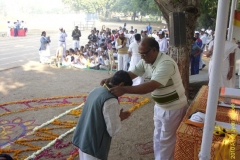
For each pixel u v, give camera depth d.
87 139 2.84
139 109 6.88
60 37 14.56
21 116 6.26
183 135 2.85
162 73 3.14
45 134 5.25
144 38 3.30
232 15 7.34
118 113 2.82
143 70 3.71
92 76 10.73
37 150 4.61
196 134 2.79
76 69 12.13
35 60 14.50
